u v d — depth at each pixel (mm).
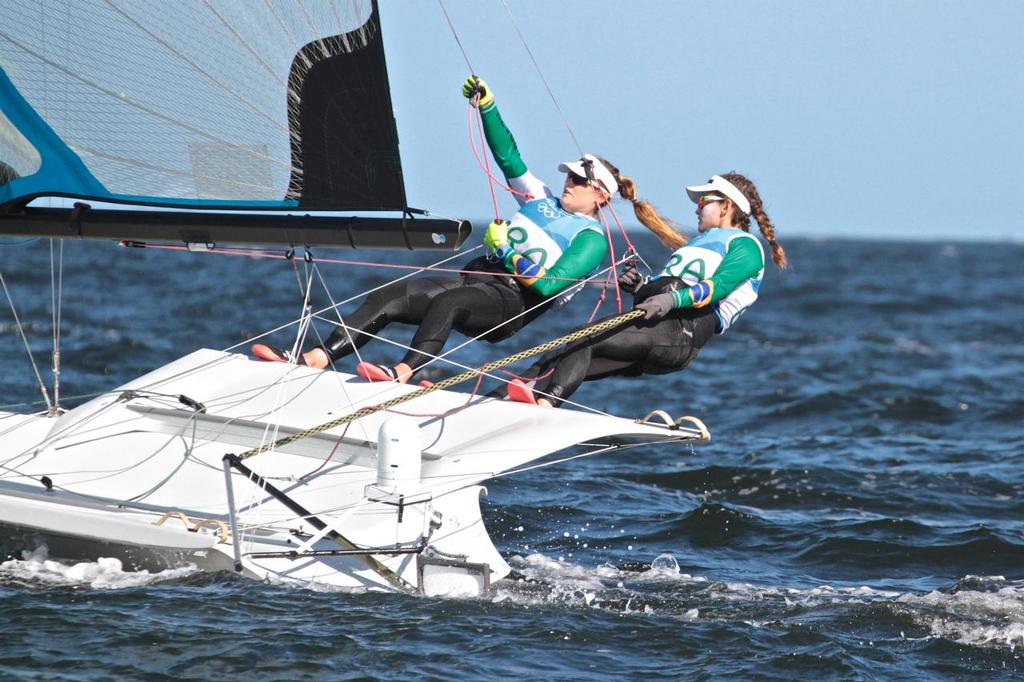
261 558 21484
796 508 33594
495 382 53312
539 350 24453
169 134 21984
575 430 23891
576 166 26109
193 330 62625
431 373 54812
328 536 22406
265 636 19219
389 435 21578
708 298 25156
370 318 25922
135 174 22062
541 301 26562
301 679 17859
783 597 23906
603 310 89375
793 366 65250
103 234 22047
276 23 21422
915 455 41844
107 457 25109
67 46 21797
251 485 24172
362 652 18891
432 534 22688
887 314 104062
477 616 20922
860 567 27266
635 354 25578
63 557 21734
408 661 18688
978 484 37125
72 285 82688
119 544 21266
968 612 23141
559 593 23078
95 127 21969
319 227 21000
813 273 166875
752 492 35281
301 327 26078
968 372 66000
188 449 25297
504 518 30266
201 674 17828
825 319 97188
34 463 24891
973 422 49906
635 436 25141
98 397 26688
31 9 21688
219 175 21922
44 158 21938
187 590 20969
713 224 26531
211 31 21594
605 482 35250
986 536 29406
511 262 25656
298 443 24984
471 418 24859
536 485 34250
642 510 31938
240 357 27453
